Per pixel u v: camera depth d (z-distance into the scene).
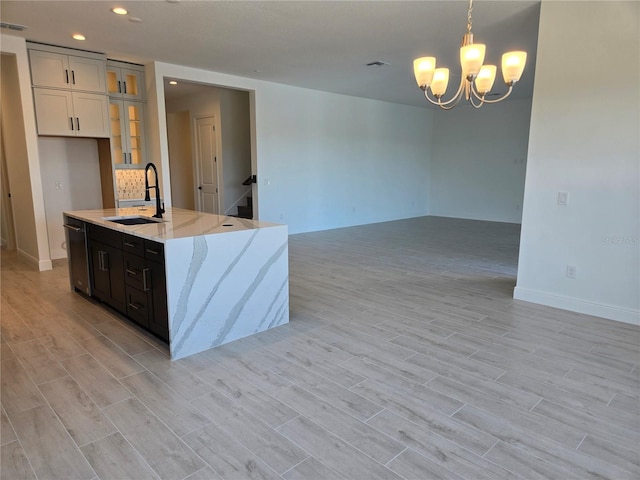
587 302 3.71
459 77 6.66
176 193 9.55
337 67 6.05
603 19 3.36
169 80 6.16
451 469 1.83
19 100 4.87
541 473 1.80
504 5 3.71
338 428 2.11
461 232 8.39
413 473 1.80
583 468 1.83
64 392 2.44
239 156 8.22
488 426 2.12
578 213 3.68
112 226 3.34
